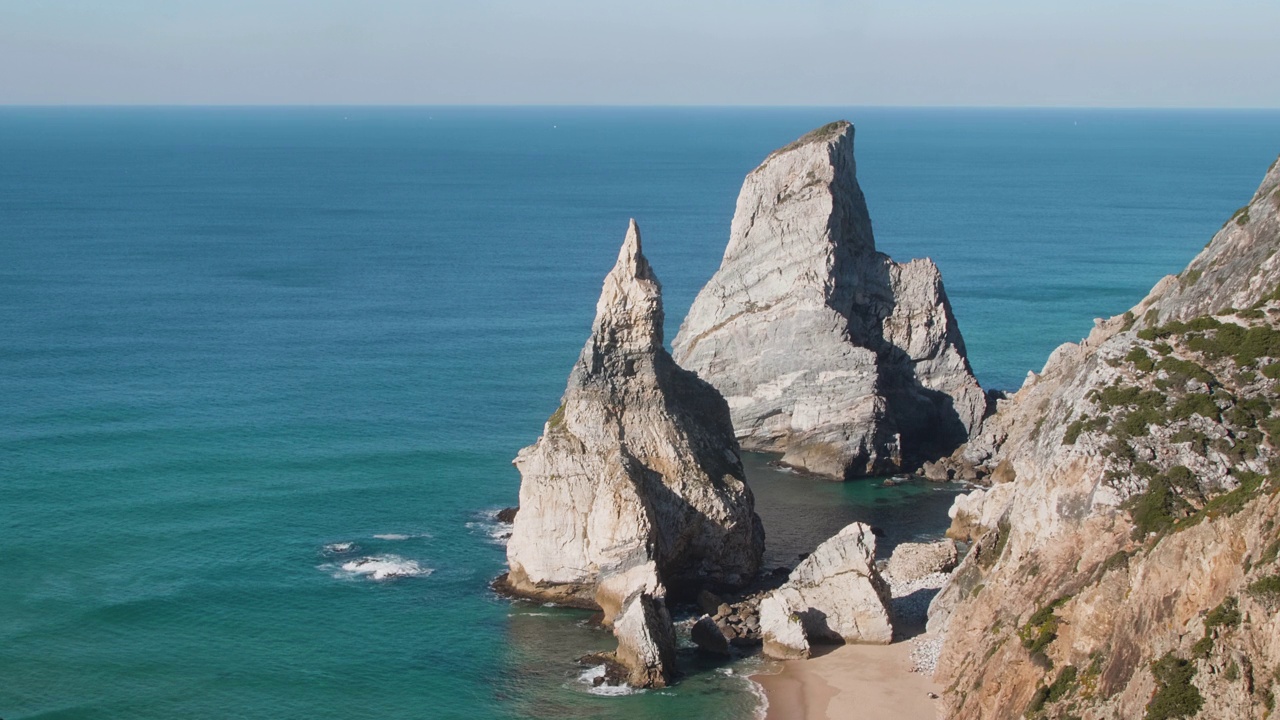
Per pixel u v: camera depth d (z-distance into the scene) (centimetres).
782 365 10925
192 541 8462
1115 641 5434
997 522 7419
